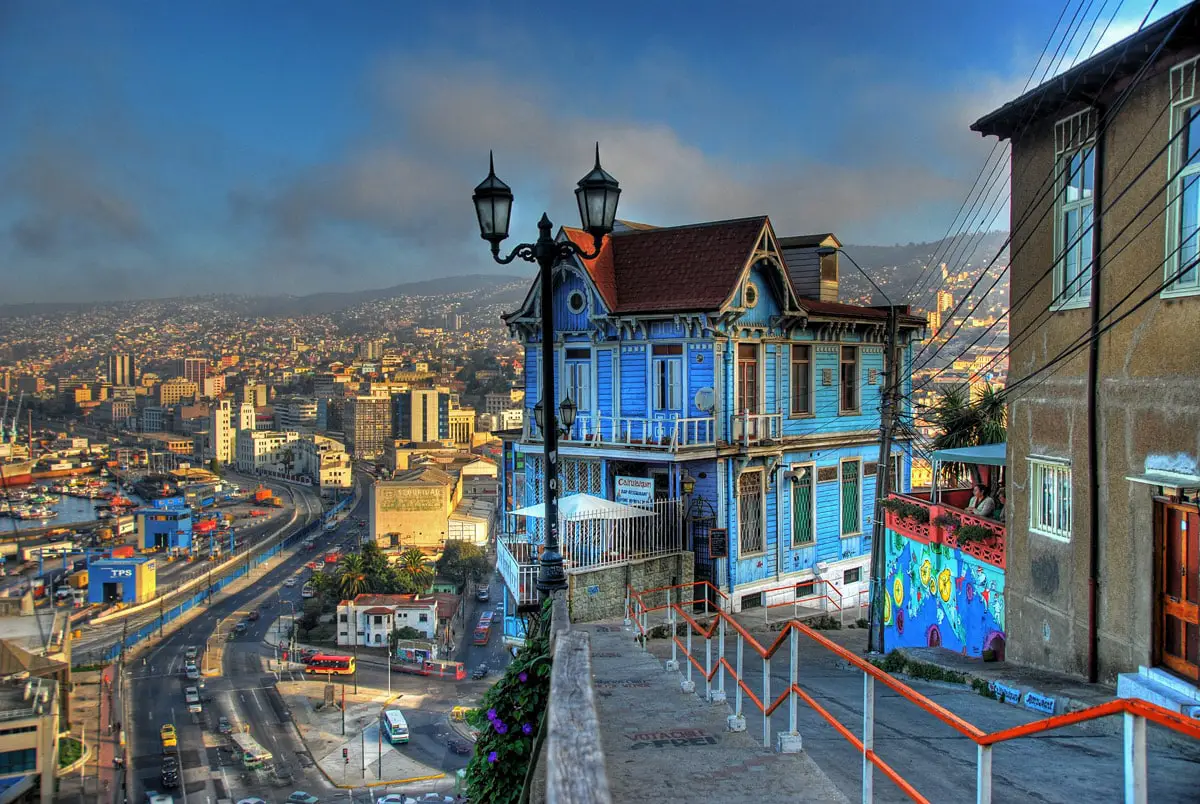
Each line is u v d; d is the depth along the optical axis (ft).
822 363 96.53
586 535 77.71
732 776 26.73
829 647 24.63
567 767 12.80
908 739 36.24
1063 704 40.34
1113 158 43.65
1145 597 40.45
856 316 98.58
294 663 535.60
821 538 96.53
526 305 95.40
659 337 85.97
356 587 617.62
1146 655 40.24
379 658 540.52
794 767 27.45
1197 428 37.78
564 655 19.20
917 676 55.26
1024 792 27.43
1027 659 50.39
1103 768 30.50
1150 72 41.01
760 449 86.79
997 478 70.49
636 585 78.38
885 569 71.87
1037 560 49.60
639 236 91.97
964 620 58.70
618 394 88.69
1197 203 38.52
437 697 474.08
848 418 99.81
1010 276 53.42
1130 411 41.78
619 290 89.71
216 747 407.03
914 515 66.03
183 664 540.11
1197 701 35.91
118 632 609.83
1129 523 41.65
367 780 369.91
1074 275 47.47
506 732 30.19
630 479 87.86
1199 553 37.22
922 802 18.28
